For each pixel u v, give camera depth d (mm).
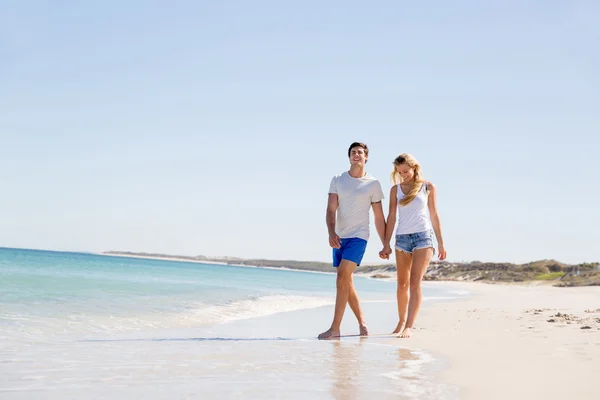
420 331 5895
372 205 5992
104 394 2555
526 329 5984
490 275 62812
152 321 7191
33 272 19062
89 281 13891
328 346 4492
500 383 2893
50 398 2463
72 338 5277
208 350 4180
